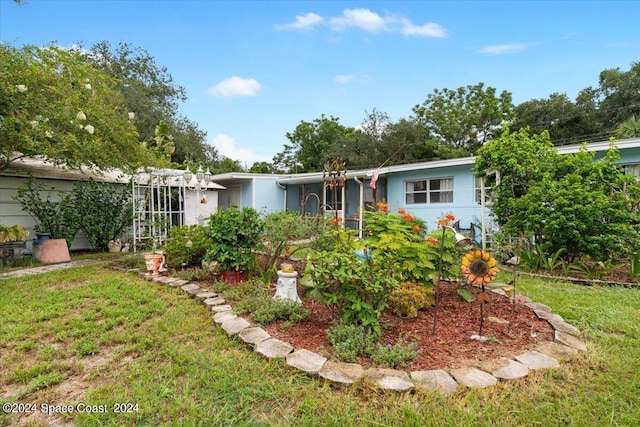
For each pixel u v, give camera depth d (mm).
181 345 2822
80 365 2496
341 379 2217
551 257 5453
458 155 20203
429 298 3627
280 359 2490
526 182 6129
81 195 7996
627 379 2283
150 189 8641
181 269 5570
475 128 22828
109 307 3725
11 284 4816
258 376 2326
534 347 2719
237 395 2143
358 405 2025
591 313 3488
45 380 2297
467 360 2498
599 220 5113
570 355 2572
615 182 5402
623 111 18891
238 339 2883
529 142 6129
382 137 20281
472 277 2926
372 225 3822
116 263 6391
